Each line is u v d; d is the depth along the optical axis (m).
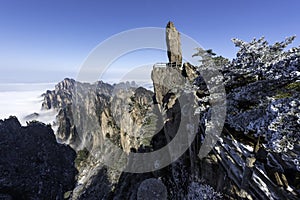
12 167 95.81
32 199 84.06
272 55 11.86
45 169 97.69
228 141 13.77
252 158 9.86
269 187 9.66
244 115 11.98
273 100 9.80
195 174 15.97
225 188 11.77
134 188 29.19
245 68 12.80
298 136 8.12
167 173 24.39
